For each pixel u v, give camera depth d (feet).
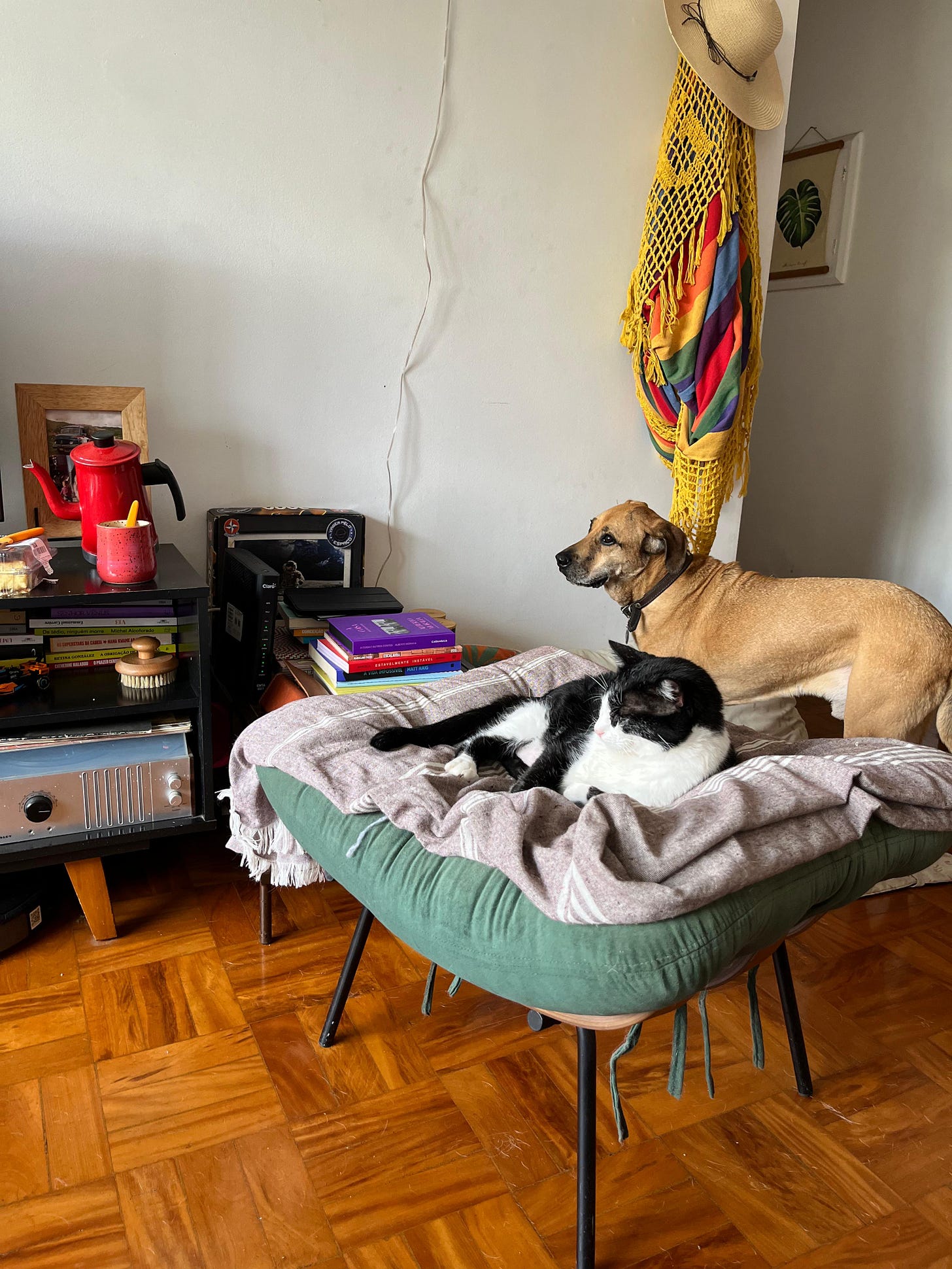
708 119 7.20
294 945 5.67
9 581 4.80
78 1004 5.02
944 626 6.21
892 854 3.85
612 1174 4.07
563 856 3.36
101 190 6.00
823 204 11.61
